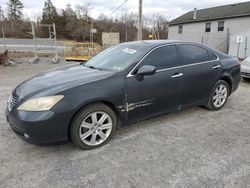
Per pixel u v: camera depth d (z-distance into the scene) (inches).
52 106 107.6
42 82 124.1
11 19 2514.8
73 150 123.3
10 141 132.1
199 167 107.8
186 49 161.5
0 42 1461.6
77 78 124.4
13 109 113.3
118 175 101.9
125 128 150.9
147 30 1646.2
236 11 998.4
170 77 147.1
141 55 139.5
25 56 776.9
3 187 94.1
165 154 119.1
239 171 104.8
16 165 109.2
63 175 101.9
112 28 1790.1
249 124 159.5
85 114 117.7
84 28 2026.3
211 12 1183.6
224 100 190.2
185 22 1251.8
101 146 127.3
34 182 97.2
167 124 157.9
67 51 898.1
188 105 165.0
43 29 1628.9
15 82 306.2
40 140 109.2
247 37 745.6
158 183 96.6
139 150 123.1
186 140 135.0
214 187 94.1
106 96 121.1
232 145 129.2
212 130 149.1
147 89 137.3
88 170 105.7
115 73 128.7
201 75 164.7
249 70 296.8
